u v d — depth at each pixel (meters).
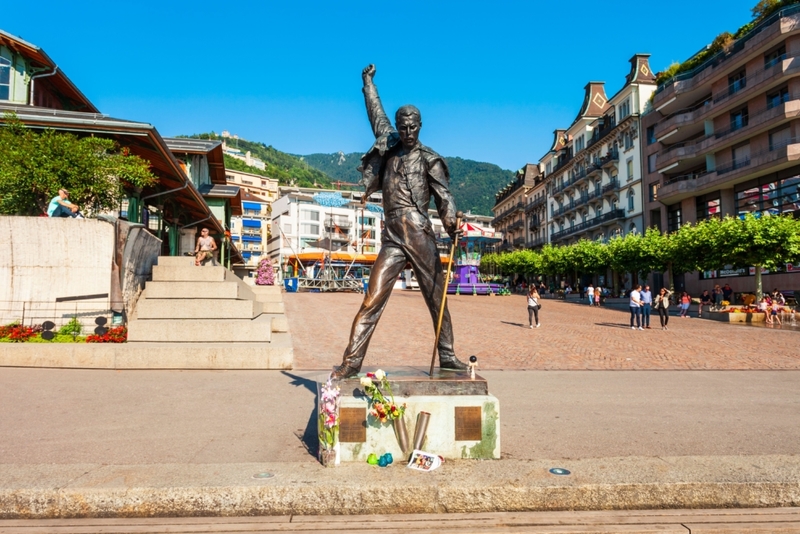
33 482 3.43
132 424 5.38
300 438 4.88
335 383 4.14
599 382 8.58
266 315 15.73
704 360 11.54
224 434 5.01
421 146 4.62
